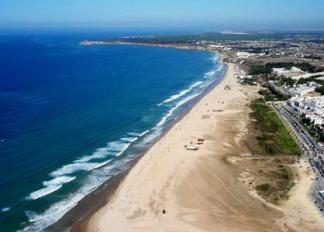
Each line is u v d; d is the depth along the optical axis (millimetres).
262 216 78125
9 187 89562
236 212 79625
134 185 92000
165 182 93250
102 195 87250
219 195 86625
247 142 121125
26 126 132625
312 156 108562
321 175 96062
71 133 127500
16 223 75500
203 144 119250
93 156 109625
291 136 125750
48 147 114438
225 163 104438
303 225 74938
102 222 76375
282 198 84875
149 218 77625
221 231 73062
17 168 99562
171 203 83375
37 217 77875
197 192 88188
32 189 89125
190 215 78562
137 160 107438
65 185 91562
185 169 100375
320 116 140750
